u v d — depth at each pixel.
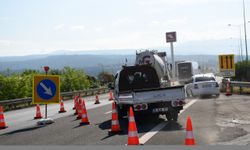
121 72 20.44
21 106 41.66
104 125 17.73
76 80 73.62
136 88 20.41
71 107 33.44
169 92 17.44
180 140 12.38
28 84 55.16
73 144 12.77
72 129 17.03
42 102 20.11
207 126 15.30
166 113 17.75
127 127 16.52
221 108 22.08
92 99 44.94
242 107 21.97
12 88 51.31
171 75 29.91
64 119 22.03
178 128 15.30
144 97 17.33
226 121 16.50
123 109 19.28
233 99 28.09
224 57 38.50
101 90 64.69
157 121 17.97
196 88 31.31
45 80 20.08
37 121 22.36
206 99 29.61
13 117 27.53
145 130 15.13
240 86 34.38
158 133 14.15
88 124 18.52
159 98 17.38
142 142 12.20
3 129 19.50
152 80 20.55
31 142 13.98
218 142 11.73
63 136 15.00
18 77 53.41
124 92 18.36
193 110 21.80
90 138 13.98
